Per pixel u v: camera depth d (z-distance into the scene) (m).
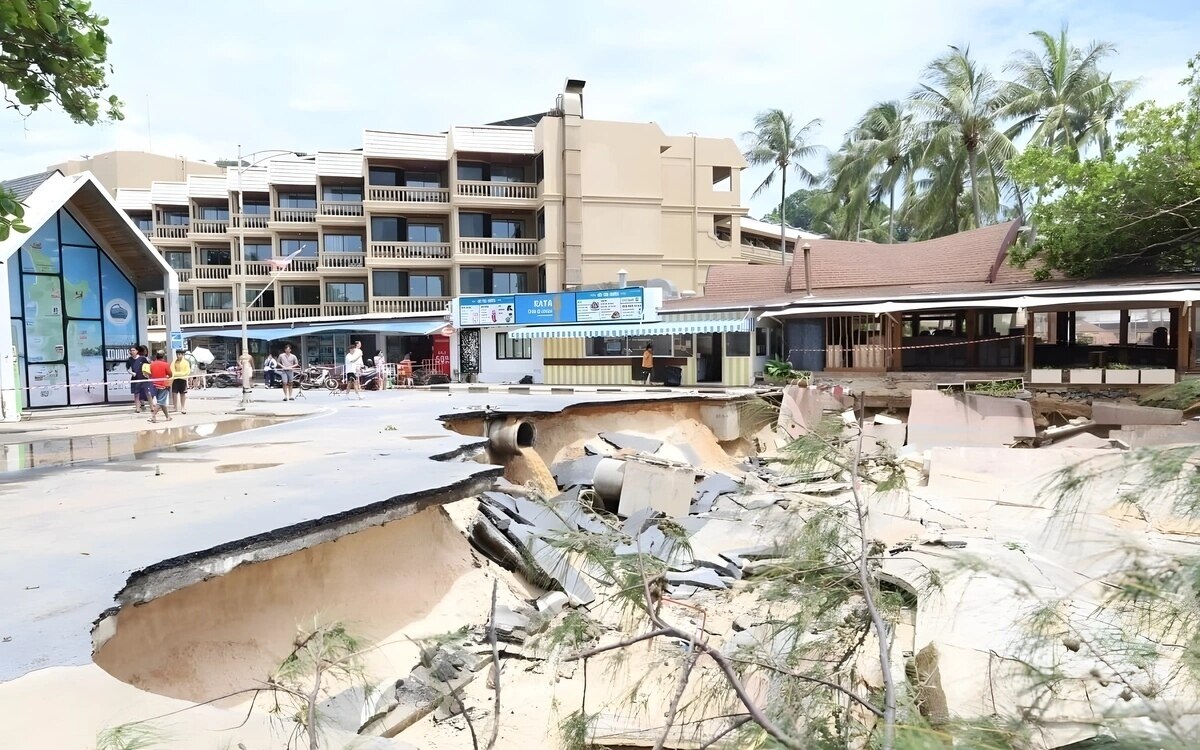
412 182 41.53
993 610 5.30
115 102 8.97
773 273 30.36
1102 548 5.73
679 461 15.10
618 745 4.21
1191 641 2.45
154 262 19.62
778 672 2.94
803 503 3.88
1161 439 15.16
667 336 27.88
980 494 12.33
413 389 28.69
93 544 5.17
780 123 43.78
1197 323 18.52
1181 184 20.09
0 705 3.07
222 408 18.92
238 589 5.54
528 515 9.80
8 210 7.46
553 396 19.17
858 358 22.72
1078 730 2.63
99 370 19.41
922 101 34.03
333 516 5.92
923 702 3.88
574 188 38.44
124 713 3.15
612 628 4.64
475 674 6.54
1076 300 18.89
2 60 7.92
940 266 26.28
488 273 40.84
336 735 3.61
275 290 43.16
